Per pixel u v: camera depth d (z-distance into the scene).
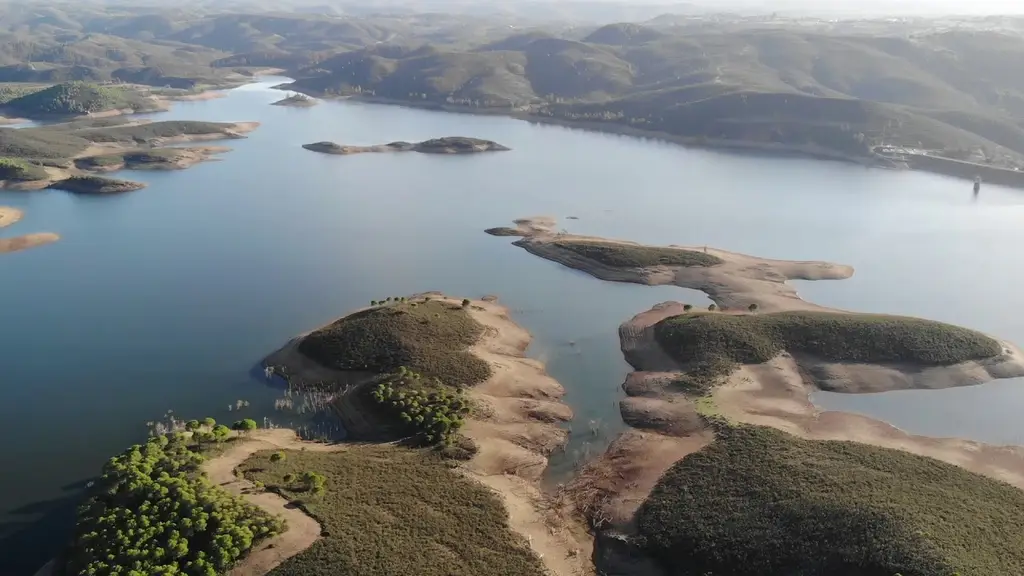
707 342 106.06
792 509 68.81
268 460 76.50
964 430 91.94
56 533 70.62
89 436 87.62
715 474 77.00
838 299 134.12
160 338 114.19
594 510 75.19
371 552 63.03
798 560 63.78
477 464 80.31
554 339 115.56
